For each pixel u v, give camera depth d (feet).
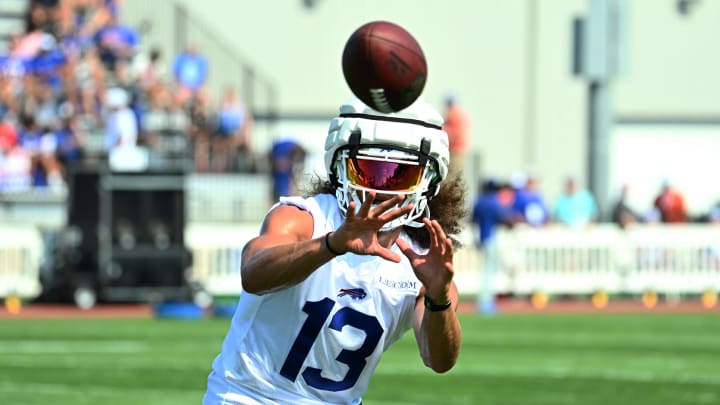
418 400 112.47
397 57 43.47
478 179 264.93
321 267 46.55
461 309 217.77
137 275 205.57
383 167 45.44
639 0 341.62
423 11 330.54
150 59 266.16
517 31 334.65
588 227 247.50
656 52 342.03
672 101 343.26
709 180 345.10
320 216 46.80
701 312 219.82
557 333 177.47
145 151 240.53
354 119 45.60
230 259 229.45
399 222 45.98
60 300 210.18
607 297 253.03
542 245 244.22
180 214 206.08
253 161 257.14
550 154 335.88
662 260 249.55
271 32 321.73
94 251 204.95
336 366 48.14
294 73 322.34
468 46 333.21
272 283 43.88
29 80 265.54
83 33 276.21
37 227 219.20
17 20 291.17
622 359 147.02
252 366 47.91
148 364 135.85
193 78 266.98
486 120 334.24
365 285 47.01
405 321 48.80
